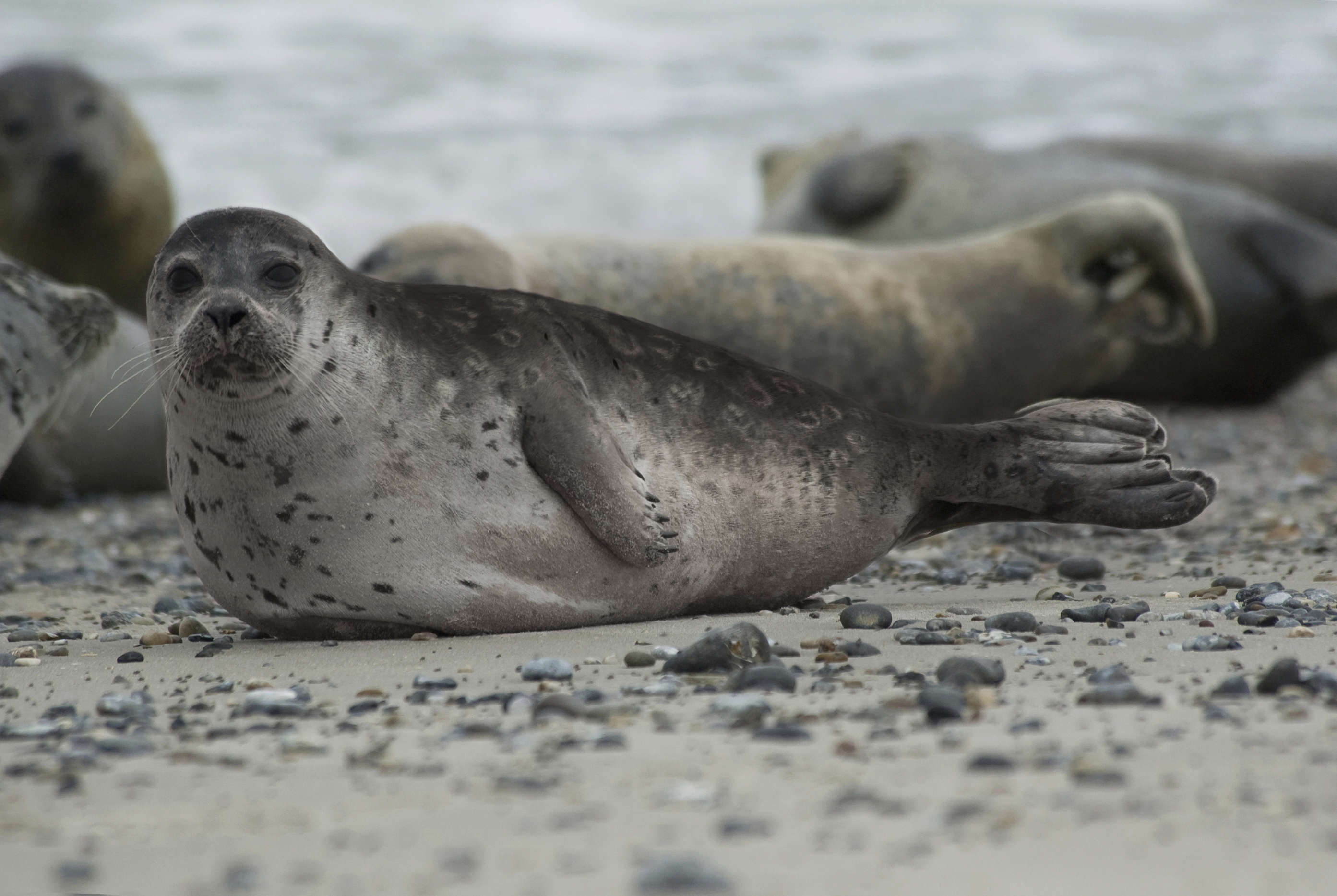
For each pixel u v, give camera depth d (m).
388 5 117.56
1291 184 51.22
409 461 16.41
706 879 8.26
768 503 17.83
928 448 18.45
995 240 35.62
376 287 16.84
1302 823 9.13
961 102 93.19
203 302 15.63
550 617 17.14
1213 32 117.06
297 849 9.24
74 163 43.06
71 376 22.62
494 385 16.64
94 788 10.77
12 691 14.77
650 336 17.78
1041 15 122.38
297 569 16.69
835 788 10.13
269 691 14.01
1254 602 17.98
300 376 15.91
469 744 11.75
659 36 112.94
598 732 11.97
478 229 31.70
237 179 72.31
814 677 14.07
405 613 16.86
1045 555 24.08
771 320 32.84
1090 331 35.47
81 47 99.38
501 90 94.50
